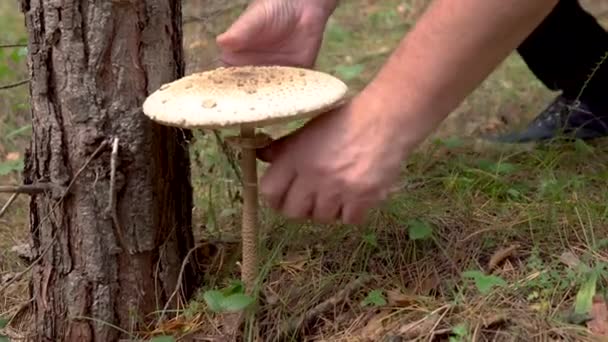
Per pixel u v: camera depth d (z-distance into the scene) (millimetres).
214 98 993
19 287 1275
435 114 1005
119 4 1076
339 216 1053
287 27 1151
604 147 1491
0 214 1134
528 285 1125
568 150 1460
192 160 1484
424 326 1086
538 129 1523
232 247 1258
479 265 1181
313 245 1245
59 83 1091
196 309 1158
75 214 1120
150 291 1155
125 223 1125
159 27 1102
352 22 2514
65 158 1107
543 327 1068
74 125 1094
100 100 1091
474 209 1292
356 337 1102
